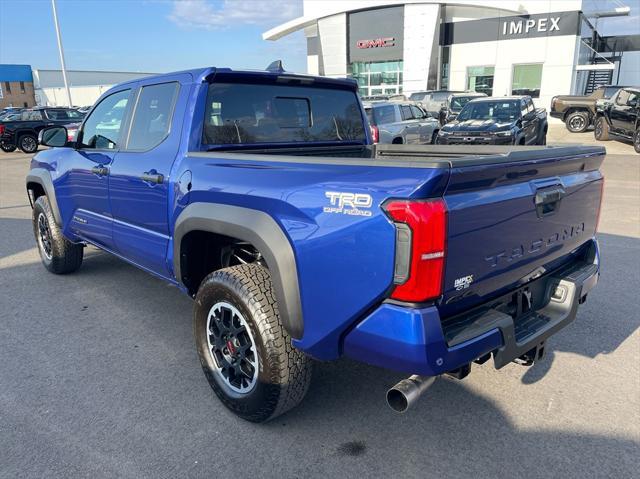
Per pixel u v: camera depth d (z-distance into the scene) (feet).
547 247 9.11
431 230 6.66
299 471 8.43
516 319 9.12
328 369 11.63
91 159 13.96
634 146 55.57
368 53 106.22
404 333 6.93
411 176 6.72
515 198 7.91
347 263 7.41
